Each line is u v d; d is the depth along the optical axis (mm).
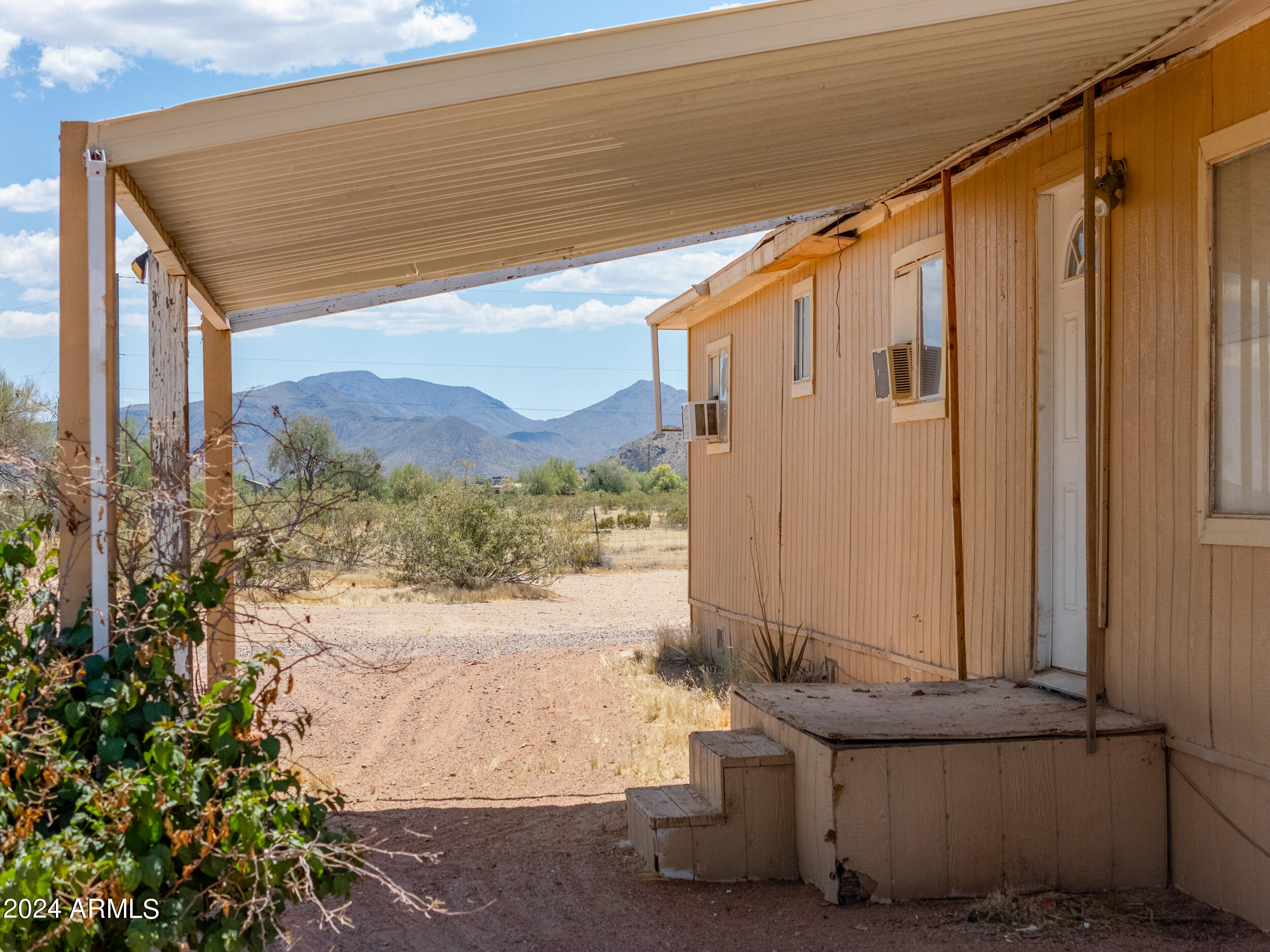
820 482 9688
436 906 3260
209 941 2609
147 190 4164
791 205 6730
